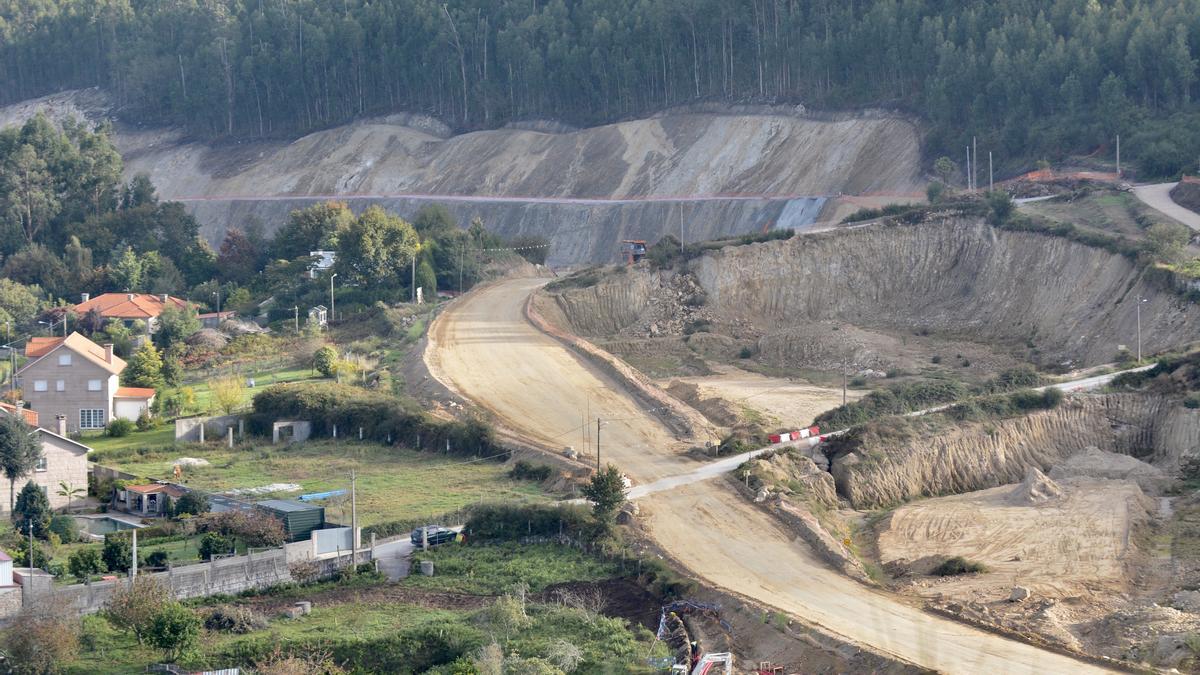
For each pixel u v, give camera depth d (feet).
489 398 356.18
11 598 209.67
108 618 207.00
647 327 466.70
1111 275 408.87
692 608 219.61
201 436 343.87
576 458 301.43
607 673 197.16
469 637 208.33
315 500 280.10
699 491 277.44
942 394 334.85
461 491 285.84
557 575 236.43
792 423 338.75
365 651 206.18
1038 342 415.03
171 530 256.52
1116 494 279.90
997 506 279.28
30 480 274.16
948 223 477.77
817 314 472.85
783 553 244.22
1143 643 202.80
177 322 474.08
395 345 435.12
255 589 230.89
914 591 229.66
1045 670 189.57
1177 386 320.29
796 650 201.87
